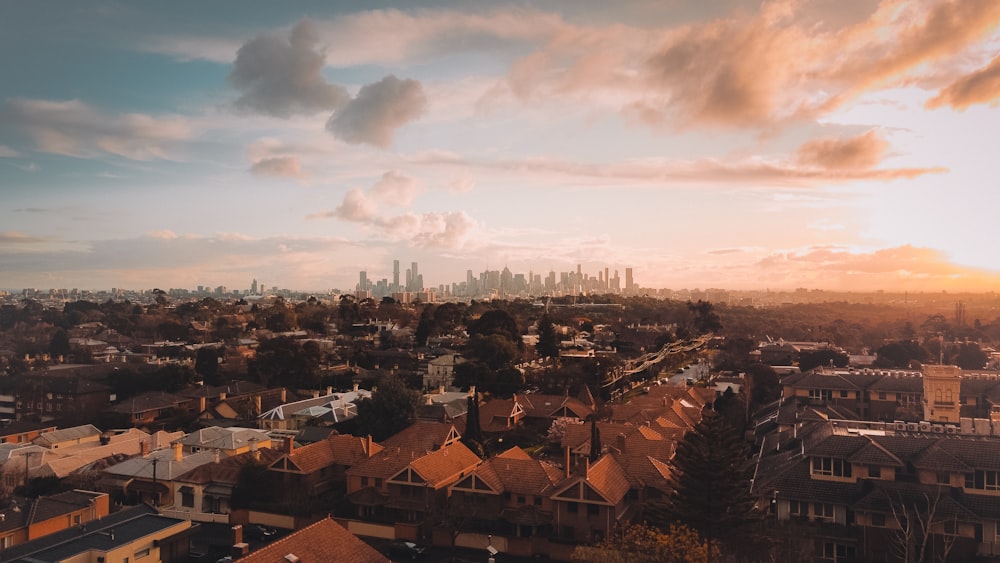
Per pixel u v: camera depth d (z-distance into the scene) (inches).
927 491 2121.1
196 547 2327.8
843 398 4133.9
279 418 3912.4
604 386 4864.7
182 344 7253.9
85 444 3656.5
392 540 2416.3
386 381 3961.6
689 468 2027.6
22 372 5590.6
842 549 2114.9
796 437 2815.0
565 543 2224.4
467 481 2468.0
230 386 4965.6
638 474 2534.5
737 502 1991.9
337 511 2586.1
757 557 1941.4
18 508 2246.6
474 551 2322.8
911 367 5787.4
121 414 4352.9
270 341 5930.1
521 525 2336.4
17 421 4579.2
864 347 7736.2
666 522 2034.9
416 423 3572.8
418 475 2512.3
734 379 5236.2
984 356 5949.8
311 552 1632.6
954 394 3152.1
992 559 1952.5
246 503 2650.1
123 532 2068.2
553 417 4033.0
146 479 2795.3
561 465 2888.8
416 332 6943.9
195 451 3245.6
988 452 2142.0
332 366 5851.4
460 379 4909.0
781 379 5000.0
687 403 3973.9
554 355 5816.9
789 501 2235.5
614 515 2251.5
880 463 2202.3
